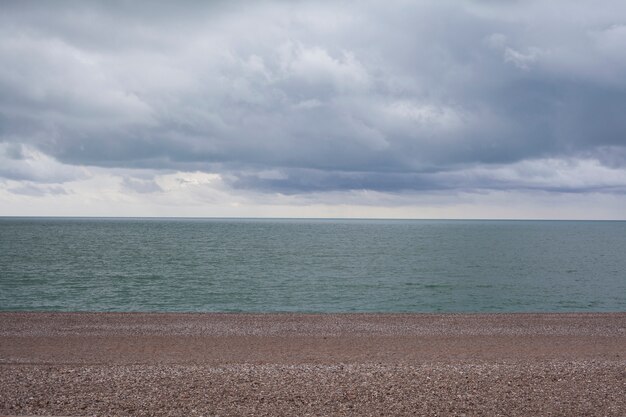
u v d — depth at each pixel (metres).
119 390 13.16
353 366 16.25
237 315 28.78
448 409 12.01
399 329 25.19
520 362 17.73
